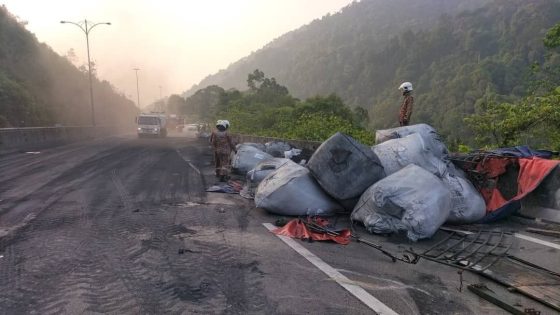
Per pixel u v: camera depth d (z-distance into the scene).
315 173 7.29
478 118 12.70
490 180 7.43
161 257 5.11
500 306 3.96
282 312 3.75
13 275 4.49
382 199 6.20
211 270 4.72
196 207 8.02
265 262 5.01
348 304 3.94
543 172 6.82
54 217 7.03
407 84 10.18
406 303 3.99
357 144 7.26
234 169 11.78
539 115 11.41
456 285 4.46
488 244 5.84
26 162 15.16
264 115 30.67
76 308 3.75
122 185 10.39
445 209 6.18
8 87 40.50
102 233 6.11
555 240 6.04
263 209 7.68
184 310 3.75
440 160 7.60
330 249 5.57
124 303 3.87
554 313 3.81
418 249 5.62
